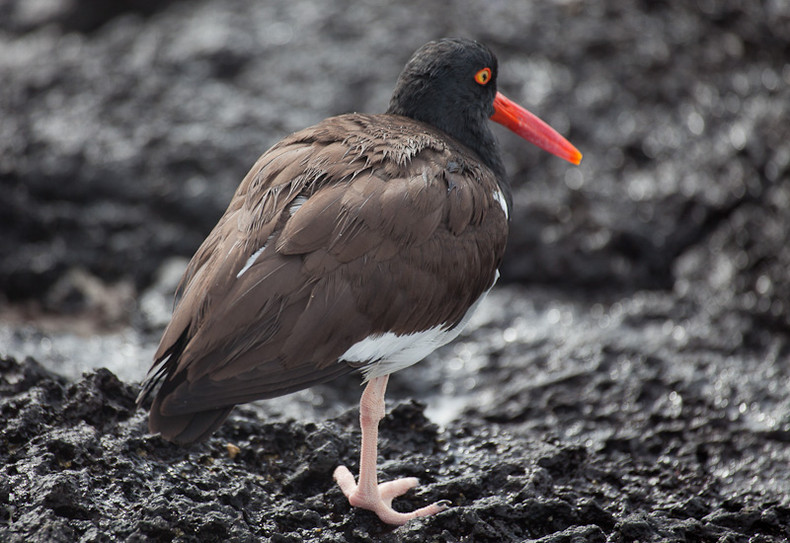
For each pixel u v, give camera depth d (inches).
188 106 651.5
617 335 487.8
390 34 687.7
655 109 644.7
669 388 429.4
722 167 599.2
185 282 308.5
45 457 303.7
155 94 661.9
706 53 681.0
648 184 599.8
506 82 652.7
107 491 299.4
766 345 478.9
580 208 588.4
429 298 296.7
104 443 319.9
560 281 571.2
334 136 315.3
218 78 681.6
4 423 325.4
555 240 573.3
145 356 470.3
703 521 323.0
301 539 292.4
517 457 353.7
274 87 662.5
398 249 289.1
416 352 309.6
